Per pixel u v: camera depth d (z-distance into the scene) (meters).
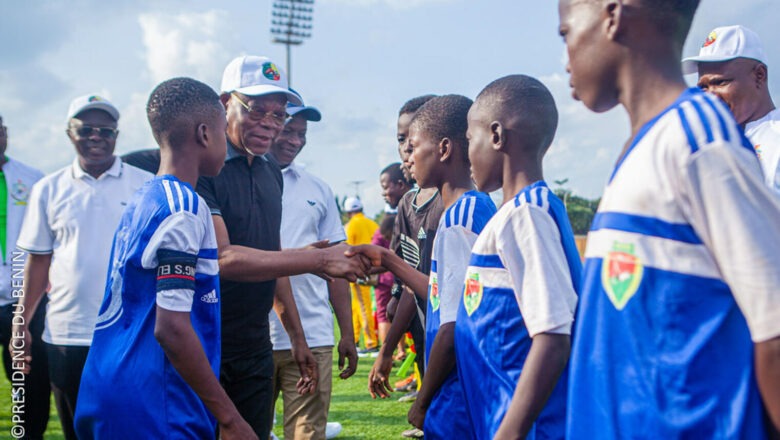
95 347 2.11
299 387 3.35
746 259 1.00
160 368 1.99
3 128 4.43
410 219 3.11
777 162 3.00
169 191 2.02
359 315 9.58
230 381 2.88
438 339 1.99
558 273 1.53
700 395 1.06
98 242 3.57
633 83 1.20
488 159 1.80
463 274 1.98
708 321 1.07
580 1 1.26
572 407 1.20
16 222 4.46
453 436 1.99
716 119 1.07
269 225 3.03
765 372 1.00
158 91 2.18
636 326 1.12
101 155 3.64
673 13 1.17
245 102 2.90
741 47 2.93
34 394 4.13
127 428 1.99
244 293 2.85
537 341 1.49
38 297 3.84
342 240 4.20
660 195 1.10
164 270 1.94
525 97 1.74
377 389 2.89
